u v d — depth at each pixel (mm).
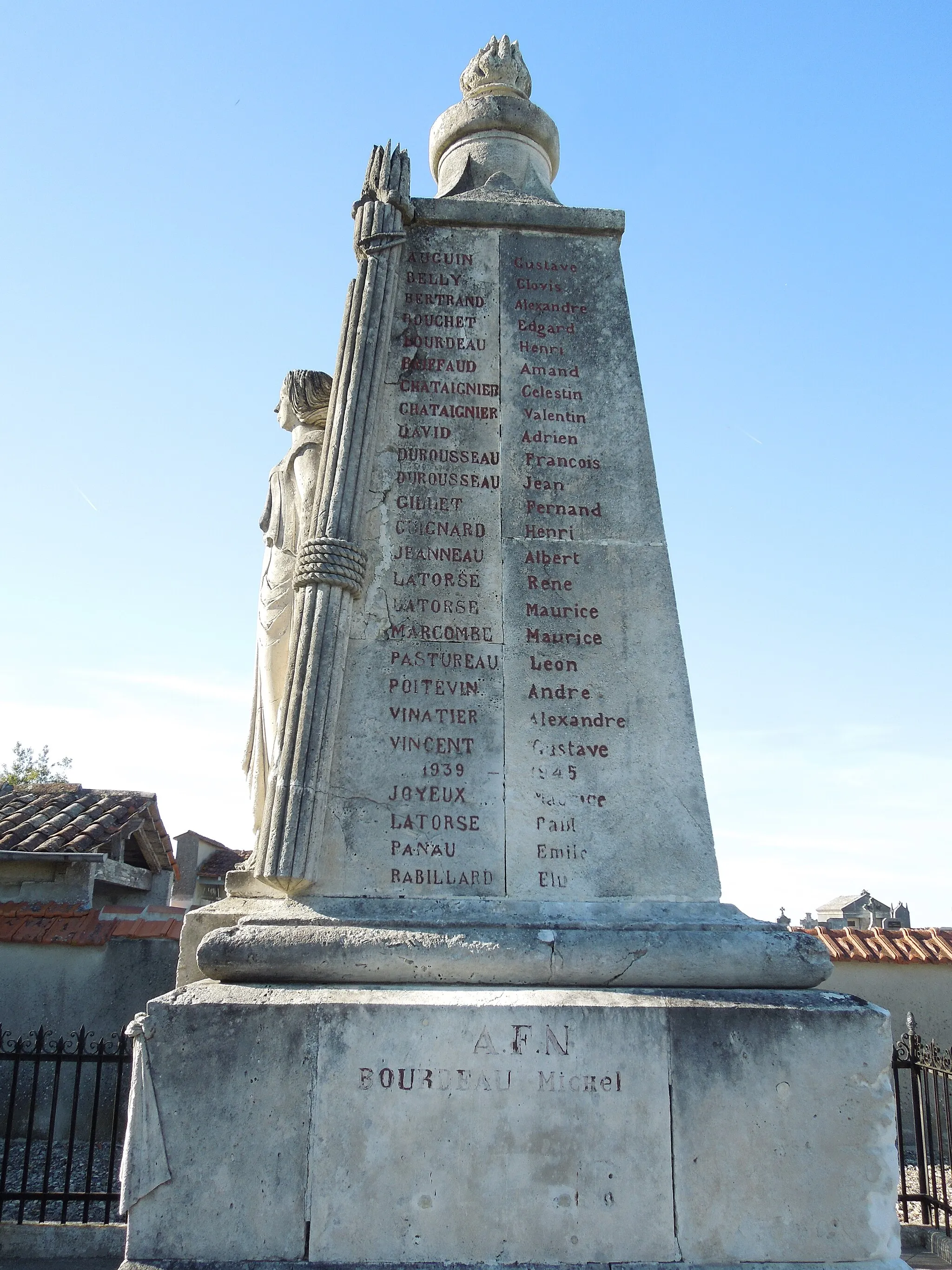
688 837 4645
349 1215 3701
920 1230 6289
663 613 5016
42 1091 9961
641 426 5383
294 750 4477
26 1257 5836
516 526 5094
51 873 11984
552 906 4438
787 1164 3869
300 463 5879
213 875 20281
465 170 6258
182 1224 3672
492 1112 3834
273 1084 3812
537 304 5562
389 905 4371
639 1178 3814
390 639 4809
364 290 5336
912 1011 10984
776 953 4281
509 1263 3688
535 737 4734
